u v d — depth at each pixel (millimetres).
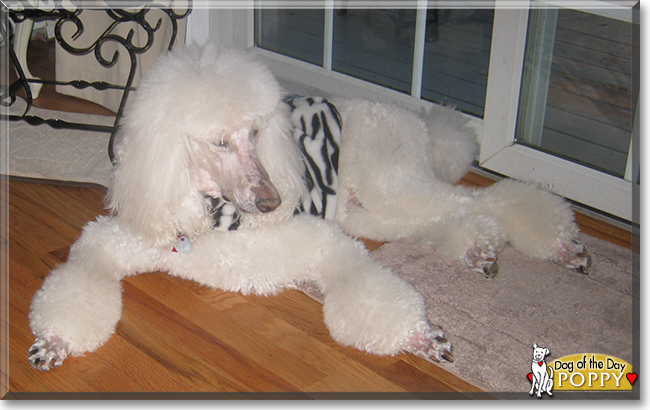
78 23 2439
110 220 2070
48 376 1752
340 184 2297
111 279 1940
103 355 1830
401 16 3078
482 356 1828
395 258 2246
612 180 2557
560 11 2574
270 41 3584
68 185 2684
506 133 2787
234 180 1690
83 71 3346
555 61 2660
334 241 1989
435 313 1984
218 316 1995
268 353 1856
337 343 1896
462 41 3066
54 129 3059
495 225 2146
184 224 1809
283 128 1896
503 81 2705
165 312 2002
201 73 1635
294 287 2064
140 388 1725
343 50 3297
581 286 2137
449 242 2160
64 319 1771
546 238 2211
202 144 1692
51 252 2275
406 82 3170
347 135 2268
